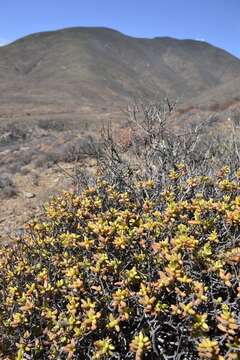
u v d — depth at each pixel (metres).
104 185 3.54
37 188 9.34
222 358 1.79
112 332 2.20
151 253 2.38
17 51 124.50
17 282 2.71
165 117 4.62
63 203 3.33
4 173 11.06
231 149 4.73
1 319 2.36
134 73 128.38
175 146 4.27
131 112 4.84
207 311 2.12
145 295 2.05
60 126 34.56
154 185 3.41
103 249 2.53
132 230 2.51
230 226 2.45
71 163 10.76
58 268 2.74
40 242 3.04
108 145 4.70
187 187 3.26
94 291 2.37
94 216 3.04
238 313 2.16
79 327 2.18
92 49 129.75
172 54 162.38
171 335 2.26
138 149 4.72
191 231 2.53
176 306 2.09
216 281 2.22
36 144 18.44
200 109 32.00
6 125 32.78
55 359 2.14
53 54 120.81
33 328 2.34
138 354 1.88
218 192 3.14
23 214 7.23
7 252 3.24
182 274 2.09
